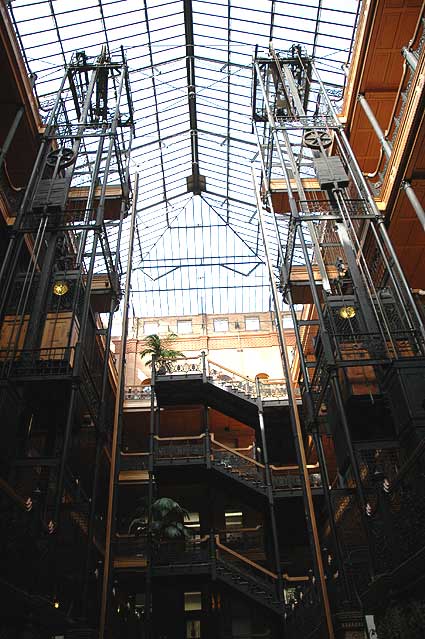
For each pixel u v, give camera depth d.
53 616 9.45
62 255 15.33
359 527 12.05
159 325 35.44
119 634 18.45
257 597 17.89
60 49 23.03
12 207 16.42
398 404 10.87
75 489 13.28
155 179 32.44
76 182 23.36
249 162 30.70
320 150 16.58
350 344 12.81
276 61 19.59
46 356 12.44
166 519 20.80
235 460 21.72
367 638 8.77
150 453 21.44
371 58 17.98
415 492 7.85
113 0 22.25
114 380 22.80
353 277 13.48
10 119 17.78
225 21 24.20
